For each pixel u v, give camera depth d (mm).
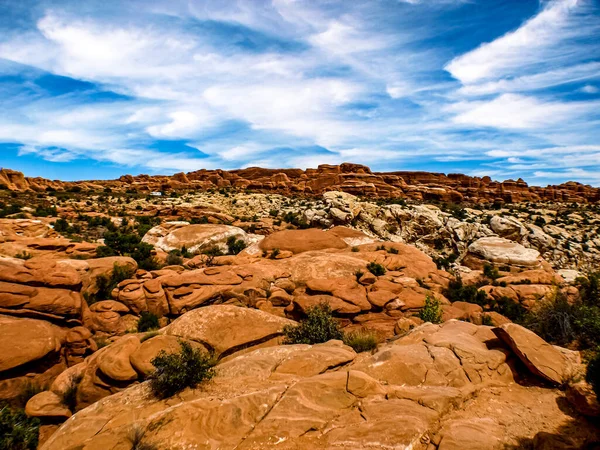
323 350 9156
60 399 10445
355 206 56406
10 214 46250
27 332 12523
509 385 7539
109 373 10211
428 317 16172
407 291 21125
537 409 6477
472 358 8109
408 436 5285
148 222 55500
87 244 26484
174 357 8453
